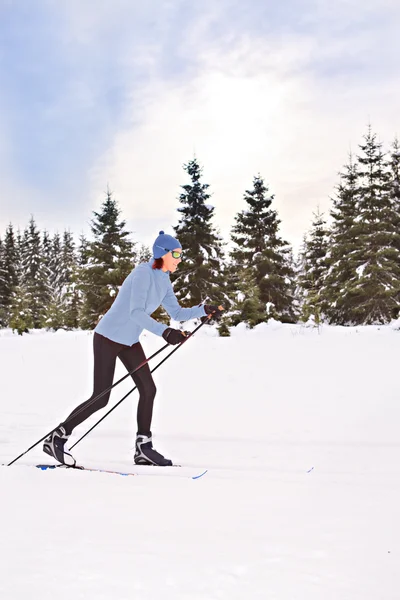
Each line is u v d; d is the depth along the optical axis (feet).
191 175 86.69
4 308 126.21
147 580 4.77
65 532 6.09
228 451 12.02
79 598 4.44
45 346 38.27
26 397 19.74
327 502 7.38
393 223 79.41
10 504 7.25
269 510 7.00
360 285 74.84
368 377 21.18
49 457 11.86
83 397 19.69
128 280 12.22
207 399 18.52
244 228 96.43
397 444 11.96
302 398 17.83
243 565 5.10
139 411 11.51
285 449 11.98
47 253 214.69
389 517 6.63
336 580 4.76
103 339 11.94
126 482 8.52
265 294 92.22
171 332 11.48
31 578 4.82
